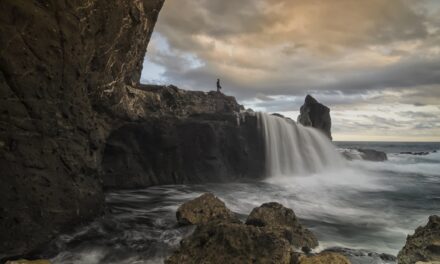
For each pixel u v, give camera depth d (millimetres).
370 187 23922
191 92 26672
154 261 9406
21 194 10086
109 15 14617
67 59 12031
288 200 18031
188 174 23438
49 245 10367
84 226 12148
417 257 8984
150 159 22266
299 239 10484
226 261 8148
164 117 22719
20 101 10328
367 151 44531
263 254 8164
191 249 8664
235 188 21750
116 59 16875
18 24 10211
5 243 9453
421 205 17562
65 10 11875
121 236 11359
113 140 20188
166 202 17000
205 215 12305
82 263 9336
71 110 12398
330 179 27656
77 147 12570
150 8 19406
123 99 19062
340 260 7852
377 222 13906
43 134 11047
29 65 10539
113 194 19047
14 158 10070
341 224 13539
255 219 11250
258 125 27109
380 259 9508
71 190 11828
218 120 25703
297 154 30219
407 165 39562
